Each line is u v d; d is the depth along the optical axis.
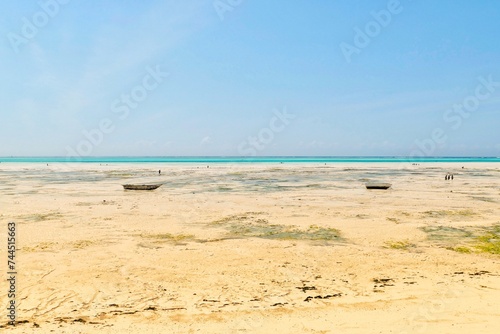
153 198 26.39
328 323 7.02
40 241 13.73
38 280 9.53
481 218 18.39
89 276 9.88
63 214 19.70
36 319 7.26
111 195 28.14
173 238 14.41
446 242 13.65
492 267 10.67
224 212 20.42
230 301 8.21
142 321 7.18
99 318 7.32
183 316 7.42
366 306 7.86
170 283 9.39
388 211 20.58
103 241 13.84
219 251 12.48
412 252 12.33
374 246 13.14
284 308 7.80
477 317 7.11
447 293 8.53
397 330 6.62
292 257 11.76
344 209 21.34
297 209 21.41
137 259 11.50
